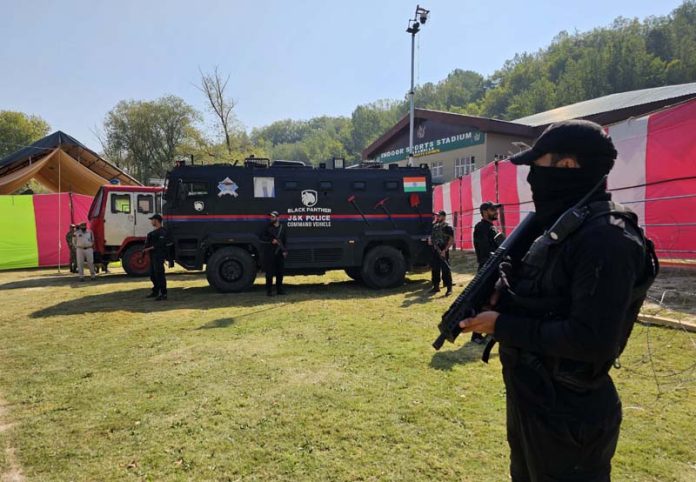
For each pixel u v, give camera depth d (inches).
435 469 117.6
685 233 308.8
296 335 245.3
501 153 869.8
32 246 660.1
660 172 321.1
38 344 241.4
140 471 120.7
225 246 398.6
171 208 384.2
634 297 53.3
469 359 200.8
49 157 758.5
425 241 417.4
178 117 1876.2
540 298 55.4
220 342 235.5
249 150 1280.8
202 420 148.3
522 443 61.0
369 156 1278.3
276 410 153.6
